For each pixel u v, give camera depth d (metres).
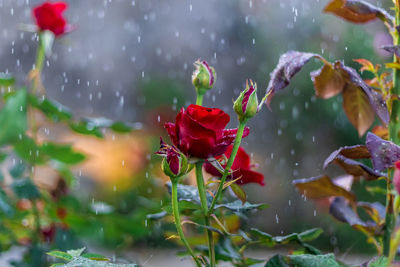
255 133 5.50
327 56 5.03
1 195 1.58
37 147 1.72
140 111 6.49
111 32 7.01
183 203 1.28
